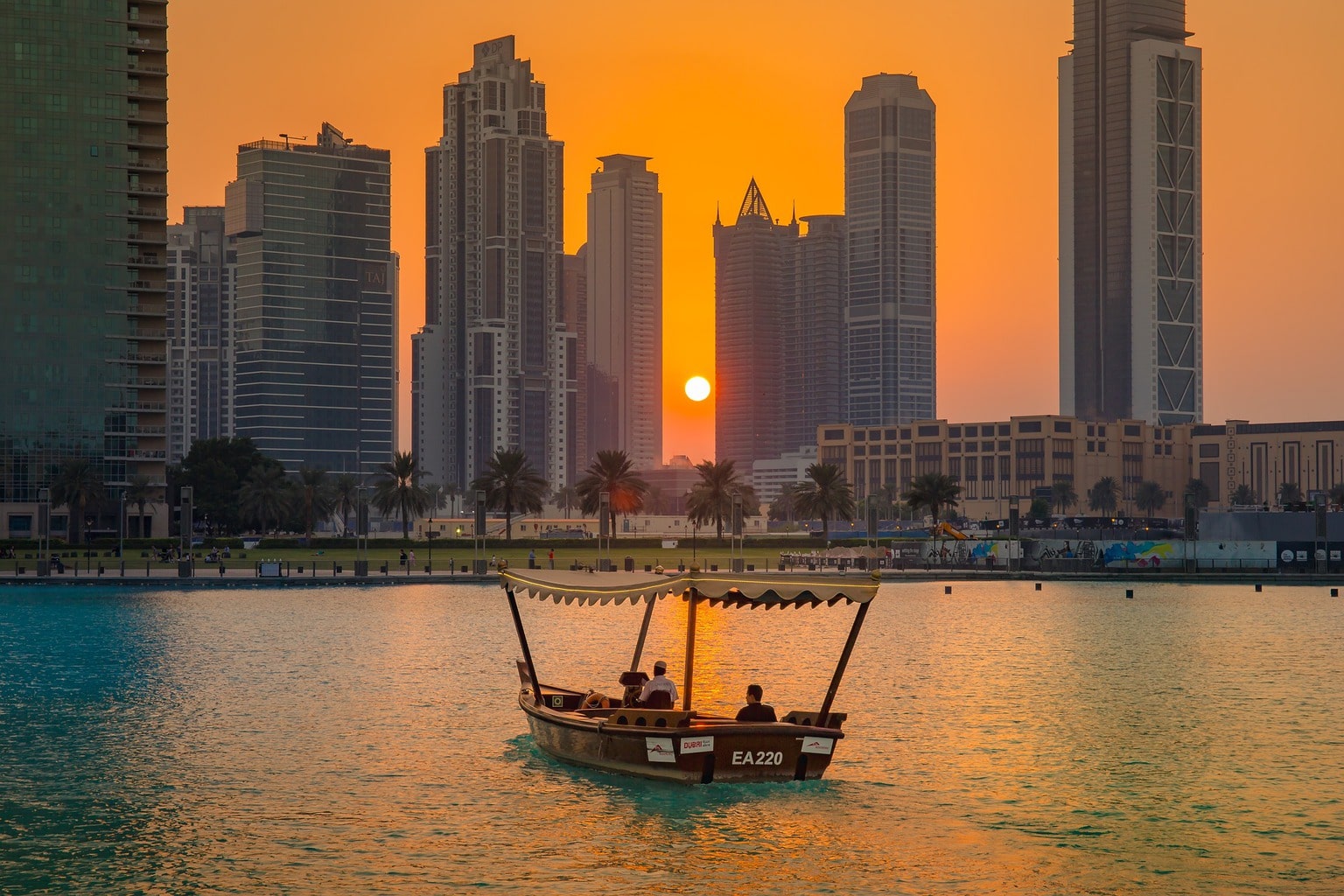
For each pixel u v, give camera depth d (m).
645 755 36.28
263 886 28.09
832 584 36.84
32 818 33.56
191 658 67.56
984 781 37.81
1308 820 33.91
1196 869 29.75
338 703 52.09
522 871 29.17
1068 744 43.56
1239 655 70.50
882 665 65.62
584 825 32.69
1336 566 154.62
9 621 89.62
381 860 29.91
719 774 36.03
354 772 38.62
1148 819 33.84
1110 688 57.22
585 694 42.62
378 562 174.25
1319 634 82.56
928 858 30.34
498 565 43.19
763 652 72.00
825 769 38.88
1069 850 31.17
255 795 35.81
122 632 81.88
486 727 46.19
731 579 36.81
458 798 35.41
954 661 67.62
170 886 28.11
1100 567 162.50
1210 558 159.25
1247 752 42.31
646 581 38.22
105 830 32.47
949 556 172.00
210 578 132.62
